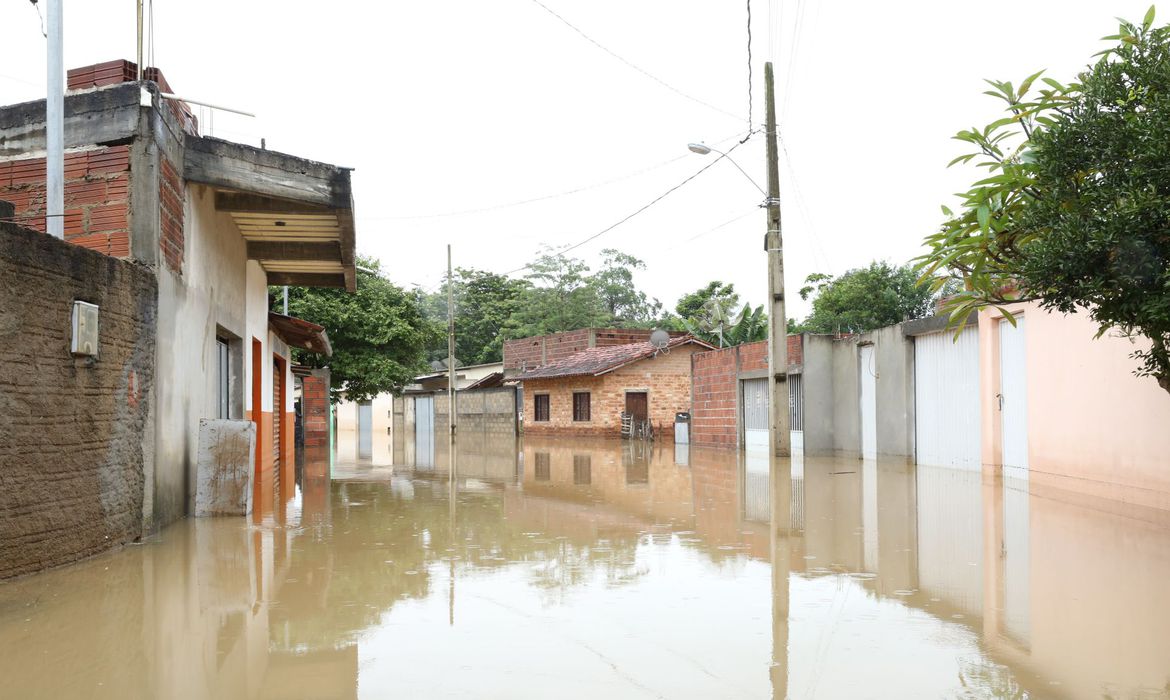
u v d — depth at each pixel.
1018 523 8.73
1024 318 12.89
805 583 5.98
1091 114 5.75
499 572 6.41
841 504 10.67
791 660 4.20
